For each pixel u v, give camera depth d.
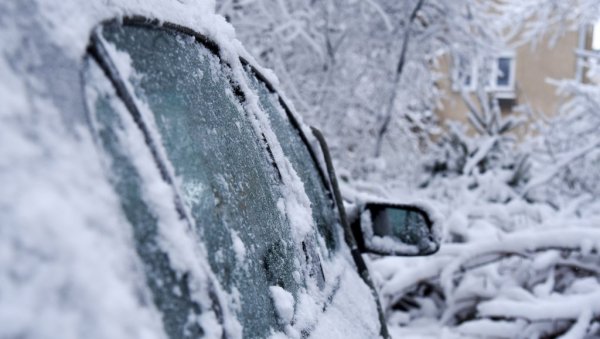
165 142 0.81
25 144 0.52
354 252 2.01
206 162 0.94
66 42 0.64
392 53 7.62
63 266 0.49
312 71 7.58
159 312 0.62
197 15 1.20
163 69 0.92
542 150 8.52
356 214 2.34
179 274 0.69
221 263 0.84
